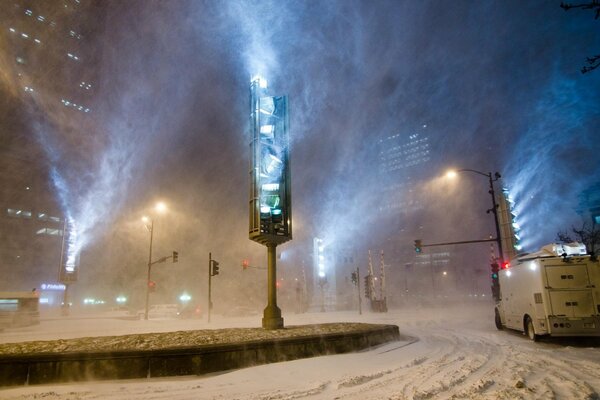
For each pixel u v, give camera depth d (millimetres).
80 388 7750
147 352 8742
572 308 14258
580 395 6785
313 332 12828
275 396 6973
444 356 11641
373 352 12352
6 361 8031
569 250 15328
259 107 16719
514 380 8133
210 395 7121
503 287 19359
